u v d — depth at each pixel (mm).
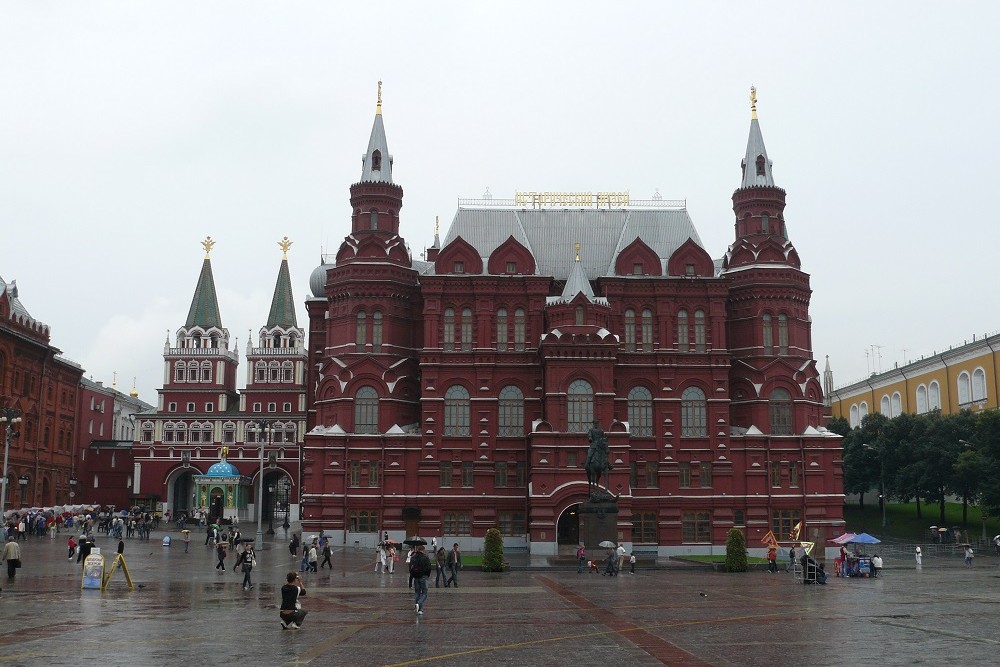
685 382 92812
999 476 100938
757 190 99562
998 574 65750
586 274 98250
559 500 85000
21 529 93438
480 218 100688
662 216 101938
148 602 42344
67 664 26062
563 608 41938
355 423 93125
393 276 95938
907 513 134875
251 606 41250
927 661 27188
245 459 150750
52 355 126062
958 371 142375
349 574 61156
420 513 90000
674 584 55875
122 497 154875
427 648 29812
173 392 156375
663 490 90688
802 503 90875
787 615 39156
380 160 100875
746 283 95938
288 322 159625
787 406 93812
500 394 92625
